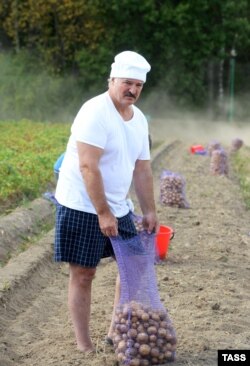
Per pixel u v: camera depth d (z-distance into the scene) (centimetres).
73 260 779
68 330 923
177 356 804
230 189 2161
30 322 963
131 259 768
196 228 1524
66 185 779
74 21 4753
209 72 4903
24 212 1540
